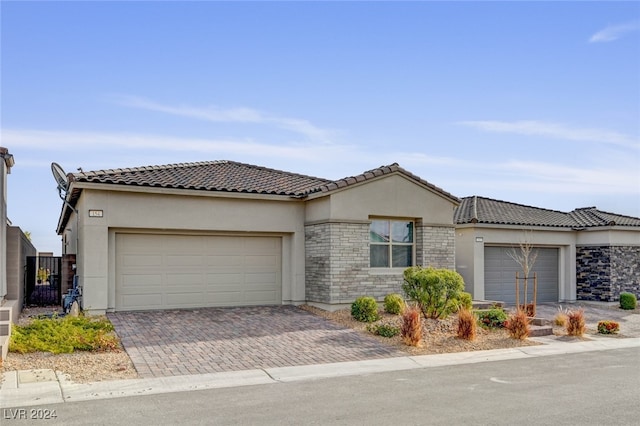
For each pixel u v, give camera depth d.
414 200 18.25
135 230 15.72
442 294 14.95
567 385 9.37
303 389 8.86
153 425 6.86
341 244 16.81
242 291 17.39
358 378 9.76
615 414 7.53
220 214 16.73
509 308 20.70
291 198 17.66
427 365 11.05
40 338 11.34
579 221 24.88
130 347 11.45
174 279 16.38
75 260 18.41
